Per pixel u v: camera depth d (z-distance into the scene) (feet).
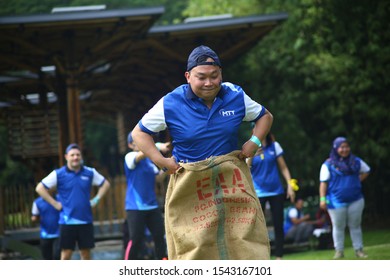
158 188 148.25
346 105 163.12
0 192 145.59
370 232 133.90
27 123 187.62
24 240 144.15
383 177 167.32
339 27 162.30
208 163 46.21
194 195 46.85
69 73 157.89
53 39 157.79
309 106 169.37
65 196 86.02
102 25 148.25
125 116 271.69
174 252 47.47
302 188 179.11
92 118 304.50
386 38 158.81
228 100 47.01
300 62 170.71
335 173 91.40
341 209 91.20
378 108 159.02
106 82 219.00
